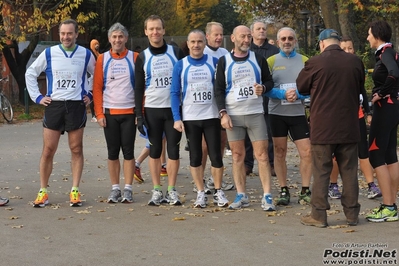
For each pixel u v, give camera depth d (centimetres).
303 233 656
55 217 741
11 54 2517
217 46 885
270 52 977
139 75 796
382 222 703
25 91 2225
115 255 585
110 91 814
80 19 2305
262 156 768
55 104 796
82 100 806
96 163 1170
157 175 815
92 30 3122
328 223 702
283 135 810
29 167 1120
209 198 862
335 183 855
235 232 663
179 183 973
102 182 987
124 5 3136
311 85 688
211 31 880
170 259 570
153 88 793
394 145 725
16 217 737
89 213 762
